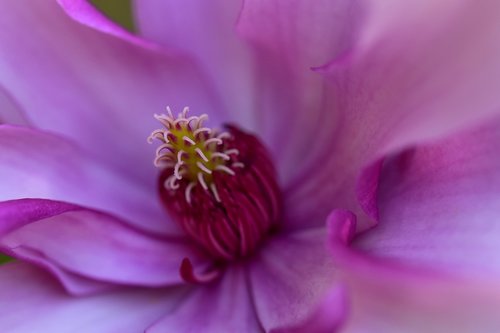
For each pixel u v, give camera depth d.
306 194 0.19
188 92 0.19
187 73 0.19
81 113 0.19
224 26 0.19
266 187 0.18
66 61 0.19
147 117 0.19
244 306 0.18
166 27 0.19
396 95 0.16
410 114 0.16
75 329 0.17
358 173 0.17
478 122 0.16
